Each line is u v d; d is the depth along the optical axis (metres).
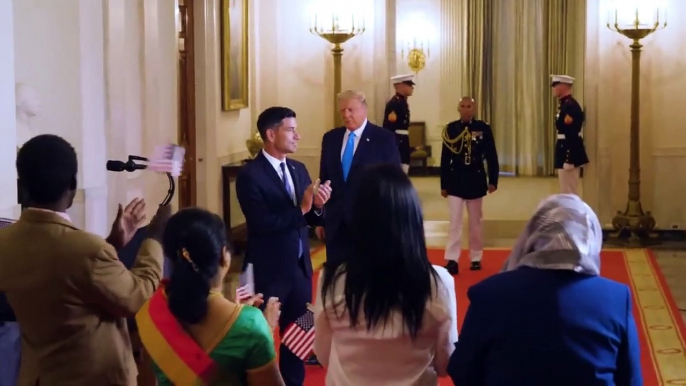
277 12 10.99
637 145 9.99
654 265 8.83
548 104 15.54
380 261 2.48
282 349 4.64
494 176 8.53
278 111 4.69
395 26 15.36
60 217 2.73
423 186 14.45
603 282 2.46
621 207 10.47
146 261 2.93
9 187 4.56
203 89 9.30
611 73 10.37
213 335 2.40
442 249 9.77
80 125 5.86
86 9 5.90
